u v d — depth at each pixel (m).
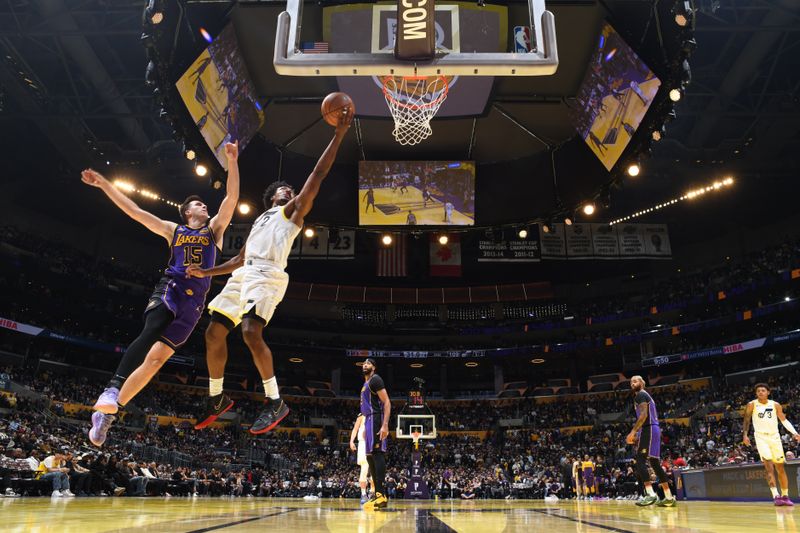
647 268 41.03
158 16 9.29
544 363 43.09
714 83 25.06
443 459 34.44
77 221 36.62
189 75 10.77
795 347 33.31
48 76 24.92
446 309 42.03
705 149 27.98
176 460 25.31
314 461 33.31
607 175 13.62
